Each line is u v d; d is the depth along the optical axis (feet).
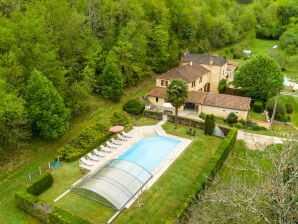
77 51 177.78
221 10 431.84
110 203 104.22
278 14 489.67
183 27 298.35
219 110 186.29
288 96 240.94
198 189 102.78
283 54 339.77
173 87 157.89
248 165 116.88
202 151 144.97
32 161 130.41
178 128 168.35
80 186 110.52
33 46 139.64
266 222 61.46
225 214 75.87
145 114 181.47
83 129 154.51
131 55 201.67
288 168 68.33
